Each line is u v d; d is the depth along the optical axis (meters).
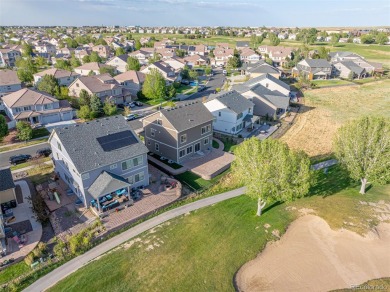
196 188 41.19
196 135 49.78
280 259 28.36
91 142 37.28
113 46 176.62
